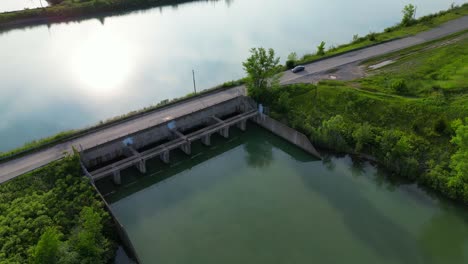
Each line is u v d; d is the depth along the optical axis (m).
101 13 164.50
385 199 60.03
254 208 58.44
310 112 76.69
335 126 70.12
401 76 85.06
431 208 58.09
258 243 51.91
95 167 64.62
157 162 69.56
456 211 57.34
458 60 91.19
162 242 52.28
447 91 77.25
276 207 58.59
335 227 54.53
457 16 124.75
